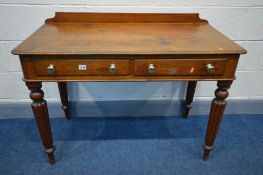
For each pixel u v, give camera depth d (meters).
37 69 0.86
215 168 1.14
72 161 1.18
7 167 1.13
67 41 0.90
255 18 1.28
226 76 0.92
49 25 1.10
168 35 0.99
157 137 1.35
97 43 0.89
